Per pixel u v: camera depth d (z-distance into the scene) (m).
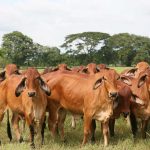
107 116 9.36
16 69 11.99
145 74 9.98
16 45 87.44
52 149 9.43
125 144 9.68
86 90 9.62
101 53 91.12
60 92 10.21
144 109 10.23
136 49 89.31
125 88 10.25
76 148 9.60
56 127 11.23
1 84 10.80
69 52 89.50
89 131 9.62
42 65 86.44
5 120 13.98
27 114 9.64
